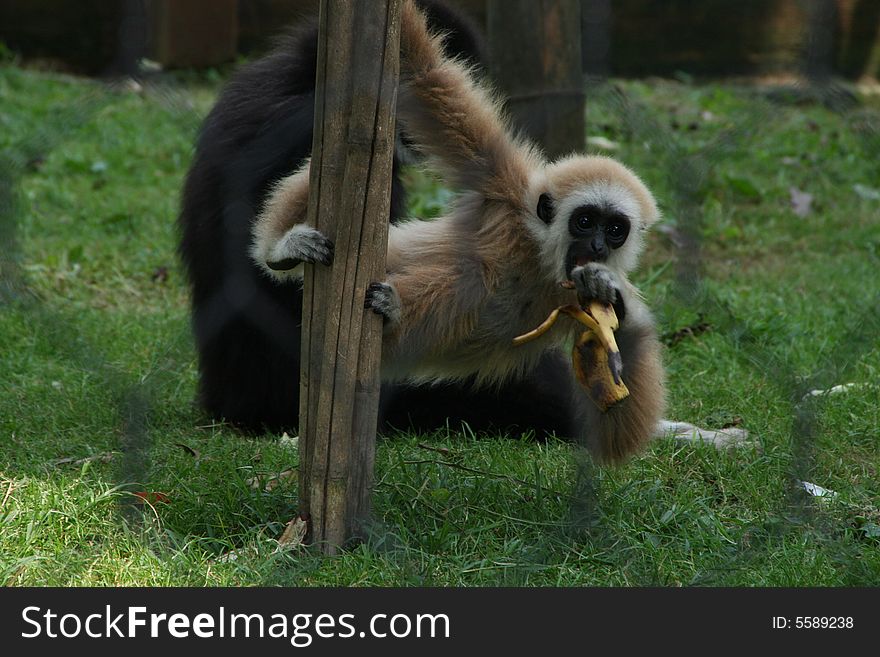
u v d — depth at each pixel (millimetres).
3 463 10523
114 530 8992
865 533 9672
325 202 8289
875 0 27656
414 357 9930
